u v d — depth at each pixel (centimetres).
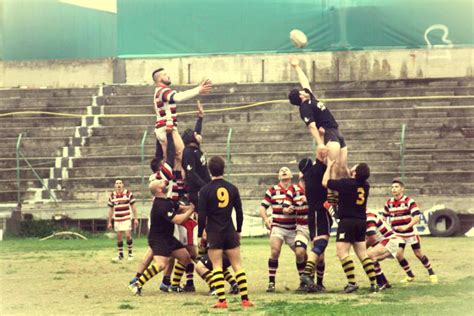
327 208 4603
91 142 11088
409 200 5075
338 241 4547
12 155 10950
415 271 5619
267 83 11944
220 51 12381
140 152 10888
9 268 6128
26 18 12750
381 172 10150
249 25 12319
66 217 9769
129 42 12525
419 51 12181
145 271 4588
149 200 9625
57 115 11625
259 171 10362
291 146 10681
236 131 10994
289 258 6606
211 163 3962
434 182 10050
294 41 5175
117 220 6825
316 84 11875
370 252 4622
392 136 10788
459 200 9294
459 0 12119
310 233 4622
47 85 12656
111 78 12569
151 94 12031
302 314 3666
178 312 3838
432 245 7831
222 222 3950
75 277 5544
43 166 10756
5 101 12000
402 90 11556
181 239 4722
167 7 12456
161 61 12481
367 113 11206
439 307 3847
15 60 12694
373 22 12212
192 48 12425
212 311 3841
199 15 12412
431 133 10788
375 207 9569
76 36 12788
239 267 3984
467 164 10212
